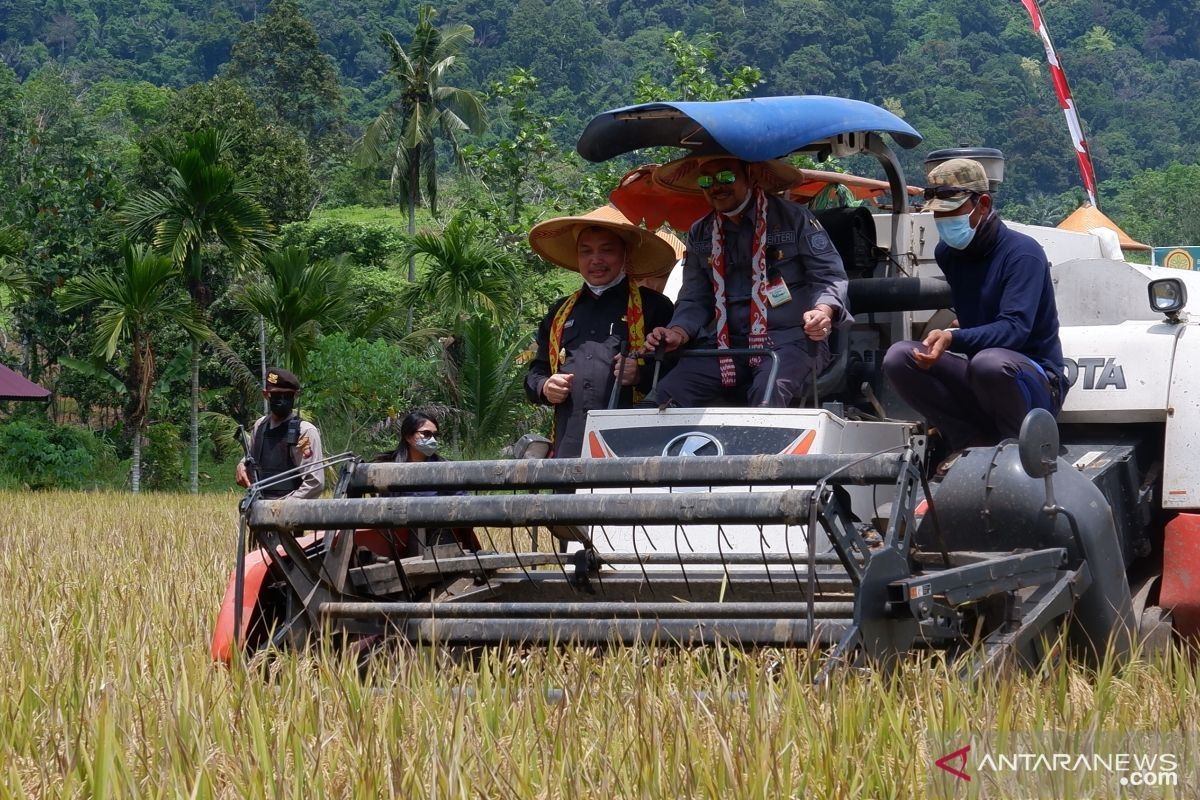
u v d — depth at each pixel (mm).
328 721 8344
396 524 9617
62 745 8070
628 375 14219
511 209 64375
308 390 53719
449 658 9992
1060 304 14305
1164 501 12398
